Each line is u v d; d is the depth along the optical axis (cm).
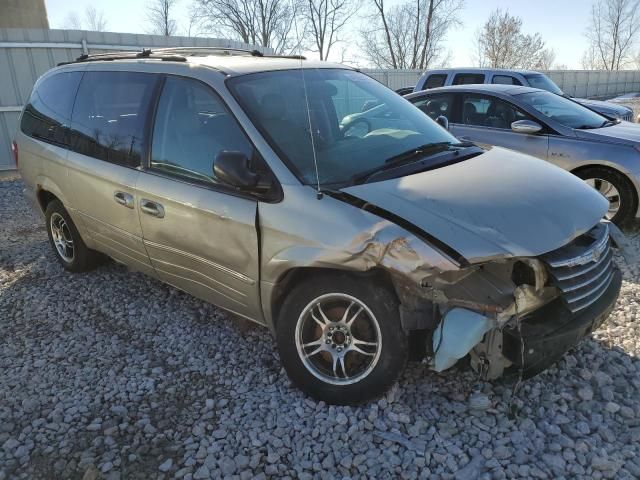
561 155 616
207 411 304
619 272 326
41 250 585
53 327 408
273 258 295
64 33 1041
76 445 282
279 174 298
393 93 423
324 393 298
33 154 484
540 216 275
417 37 3428
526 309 264
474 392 301
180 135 350
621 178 584
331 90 374
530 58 4034
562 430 276
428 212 267
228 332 388
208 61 362
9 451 280
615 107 1061
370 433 277
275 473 258
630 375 317
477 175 309
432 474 252
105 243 430
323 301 292
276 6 2816
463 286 261
